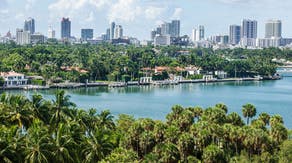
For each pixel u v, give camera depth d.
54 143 117.56
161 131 150.12
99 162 113.62
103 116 162.50
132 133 150.38
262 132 154.00
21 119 144.25
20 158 112.31
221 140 155.25
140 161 136.00
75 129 131.62
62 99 154.88
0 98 156.62
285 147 151.50
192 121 177.88
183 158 140.88
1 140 110.75
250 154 153.88
